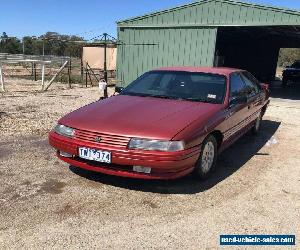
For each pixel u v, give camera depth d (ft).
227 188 14.84
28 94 40.24
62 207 12.48
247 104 19.74
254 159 19.11
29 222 11.42
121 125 13.78
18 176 15.06
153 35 48.19
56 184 14.38
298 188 15.29
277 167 17.93
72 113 15.69
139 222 11.72
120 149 13.17
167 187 14.55
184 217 12.19
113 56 83.82
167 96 17.37
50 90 45.50
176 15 46.32
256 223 12.03
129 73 50.96
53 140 14.70
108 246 10.34
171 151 12.94
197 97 17.11
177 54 47.06
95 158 13.58
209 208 12.94
